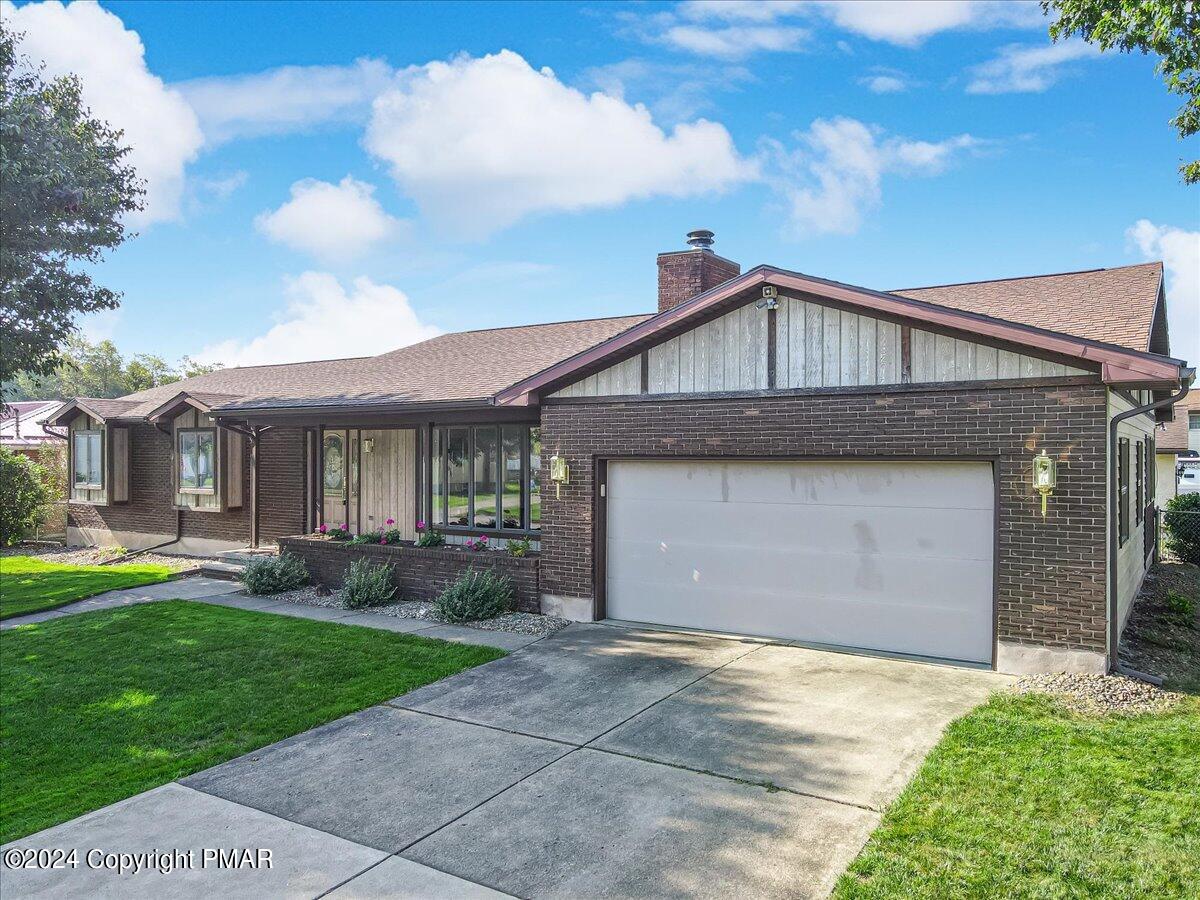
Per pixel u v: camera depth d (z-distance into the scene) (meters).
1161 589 13.08
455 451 13.99
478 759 6.09
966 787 5.21
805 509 9.15
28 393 61.12
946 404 8.04
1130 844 4.45
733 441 9.33
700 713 6.91
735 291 9.05
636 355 10.06
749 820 4.94
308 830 5.03
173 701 7.75
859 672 7.92
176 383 21.61
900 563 8.58
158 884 4.43
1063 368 7.46
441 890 4.27
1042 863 4.27
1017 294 11.25
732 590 9.66
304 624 10.66
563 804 5.27
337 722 7.05
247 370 21.67
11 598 13.06
